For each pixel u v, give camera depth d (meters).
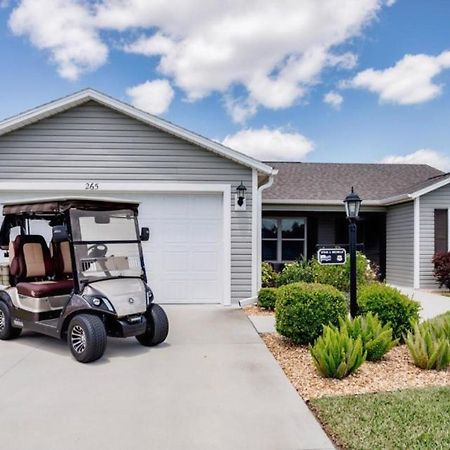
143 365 5.30
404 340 5.99
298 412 3.95
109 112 9.29
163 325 6.07
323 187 15.18
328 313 6.01
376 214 15.24
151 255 9.39
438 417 3.74
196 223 9.48
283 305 6.18
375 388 4.56
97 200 5.84
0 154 9.13
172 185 9.33
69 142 9.22
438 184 12.91
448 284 12.49
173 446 3.34
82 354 5.37
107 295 5.59
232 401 4.20
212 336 6.74
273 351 5.99
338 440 3.40
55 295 6.26
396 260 14.21
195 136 9.15
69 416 3.86
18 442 3.39
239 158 9.26
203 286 9.47
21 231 6.81
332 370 4.81
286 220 14.80
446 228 13.13
